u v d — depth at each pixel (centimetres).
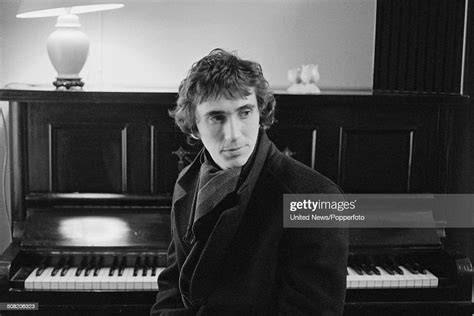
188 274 119
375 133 231
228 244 113
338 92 253
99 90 229
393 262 225
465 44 261
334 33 286
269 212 113
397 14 273
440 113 231
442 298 212
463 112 261
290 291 112
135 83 283
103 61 280
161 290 140
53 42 230
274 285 115
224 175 113
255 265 113
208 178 117
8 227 283
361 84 290
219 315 116
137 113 226
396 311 216
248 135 111
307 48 287
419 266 221
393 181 233
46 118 224
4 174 279
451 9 256
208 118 110
